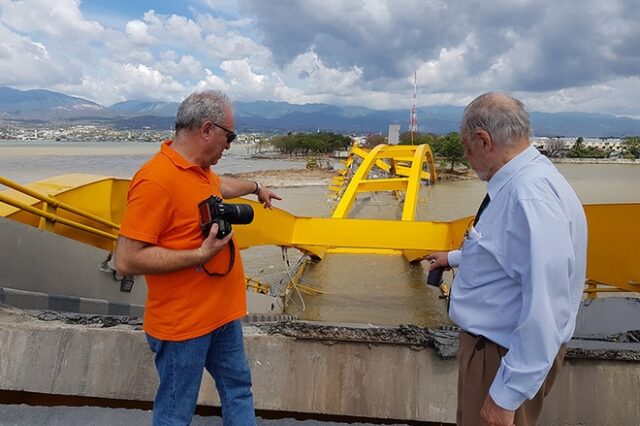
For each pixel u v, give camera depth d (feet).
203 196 8.14
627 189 213.25
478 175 7.40
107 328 11.98
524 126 6.77
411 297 50.70
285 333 11.89
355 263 62.64
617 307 21.93
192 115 7.87
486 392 7.18
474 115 7.00
